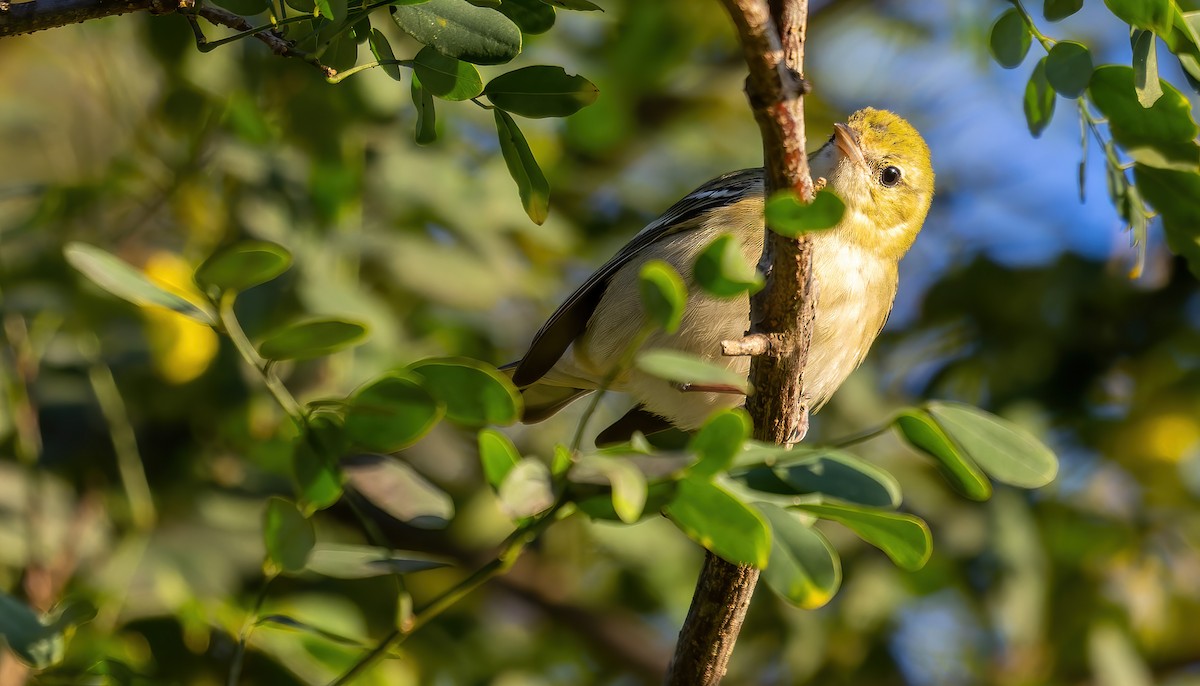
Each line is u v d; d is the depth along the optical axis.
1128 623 11.81
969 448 5.59
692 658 6.93
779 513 5.38
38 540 9.48
